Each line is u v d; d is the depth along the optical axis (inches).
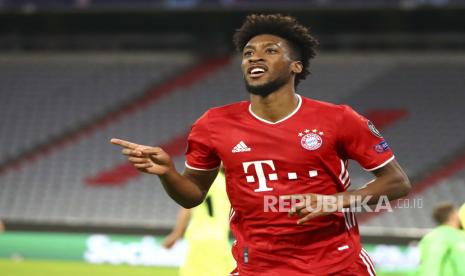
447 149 3358.8
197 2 3395.7
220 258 1238.3
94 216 3206.2
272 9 3730.3
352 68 3804.1
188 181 645.3
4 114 3779.5
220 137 637.9
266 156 618.2
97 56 4106.8
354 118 621.0
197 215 1263.5
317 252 618.2
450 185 3203.7
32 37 4239.7
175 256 2699.3
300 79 667.4
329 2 3334.2
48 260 2795.3
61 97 3855.8
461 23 3993.6
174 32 4175.7
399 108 3560.5
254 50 628.4
